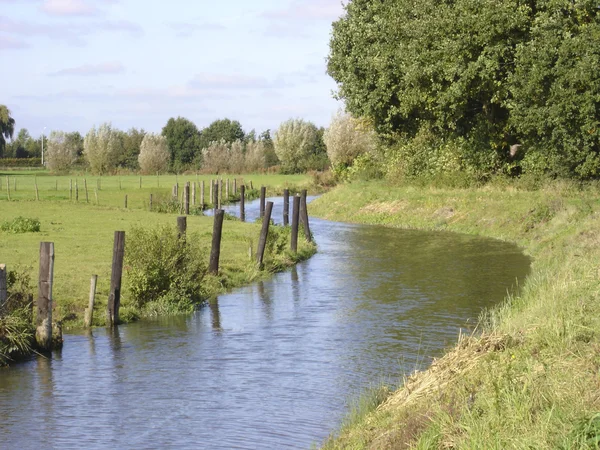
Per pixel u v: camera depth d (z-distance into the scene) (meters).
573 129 34.59
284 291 20.69
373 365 12.93
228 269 22.91
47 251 14.03
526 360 8.70
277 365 13.05
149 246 18.33
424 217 41.50
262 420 10.24
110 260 22.73
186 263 19.11
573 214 29.88
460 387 8.45
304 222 31.91
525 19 37.12
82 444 9.44
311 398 11.17
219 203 54.12
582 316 10.48
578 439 6.14
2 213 39.34
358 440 8.37
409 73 41.94
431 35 41.25
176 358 13.57
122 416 10.48
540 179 38.88
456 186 44.34
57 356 13.73
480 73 37.94
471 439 6.71
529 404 7.18
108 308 16.16
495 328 12.43
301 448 9.20
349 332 15.52
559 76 34.22
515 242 32.03
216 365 13.09
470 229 37.03
